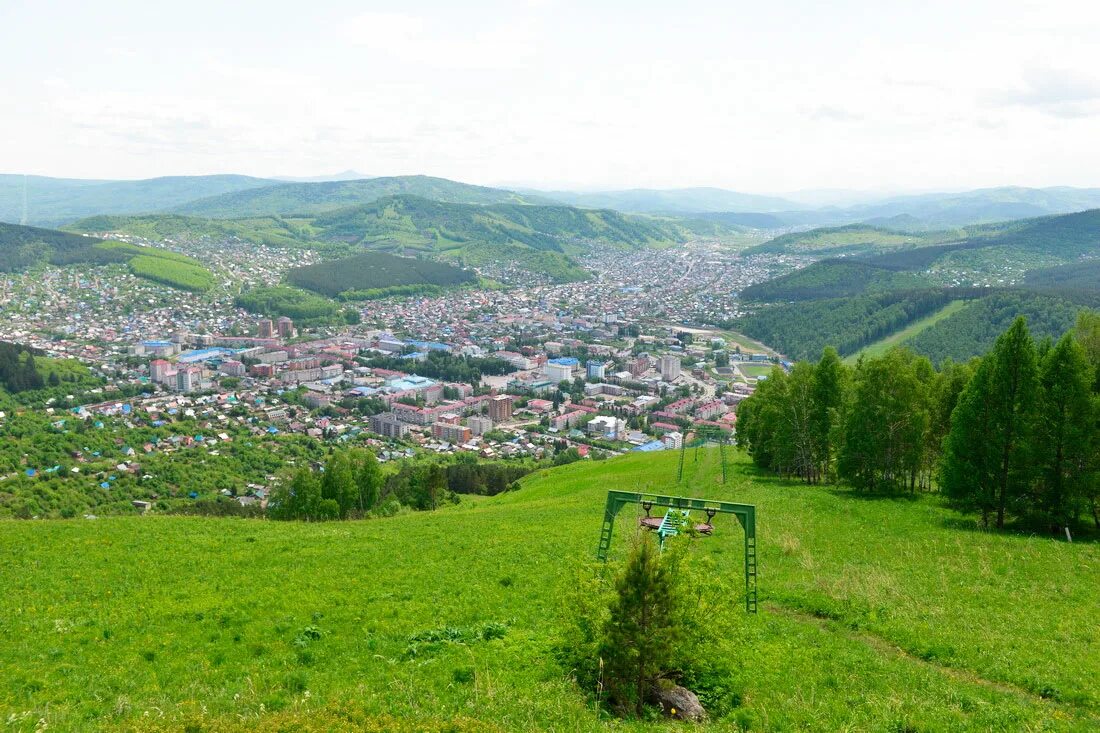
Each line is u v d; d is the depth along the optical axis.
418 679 21.45
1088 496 45.19
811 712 20.42
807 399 67.19
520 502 74.00
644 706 20.45
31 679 22.23
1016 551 39.72
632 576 20.30
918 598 31.81
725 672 22.97
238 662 24.08
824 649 25.81
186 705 19.28
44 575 34.69
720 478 70.38
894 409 56.78
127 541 42.28
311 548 41.69
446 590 32.72
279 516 72.88
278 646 25.45
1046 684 22.75
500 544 42.88
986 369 47.72
